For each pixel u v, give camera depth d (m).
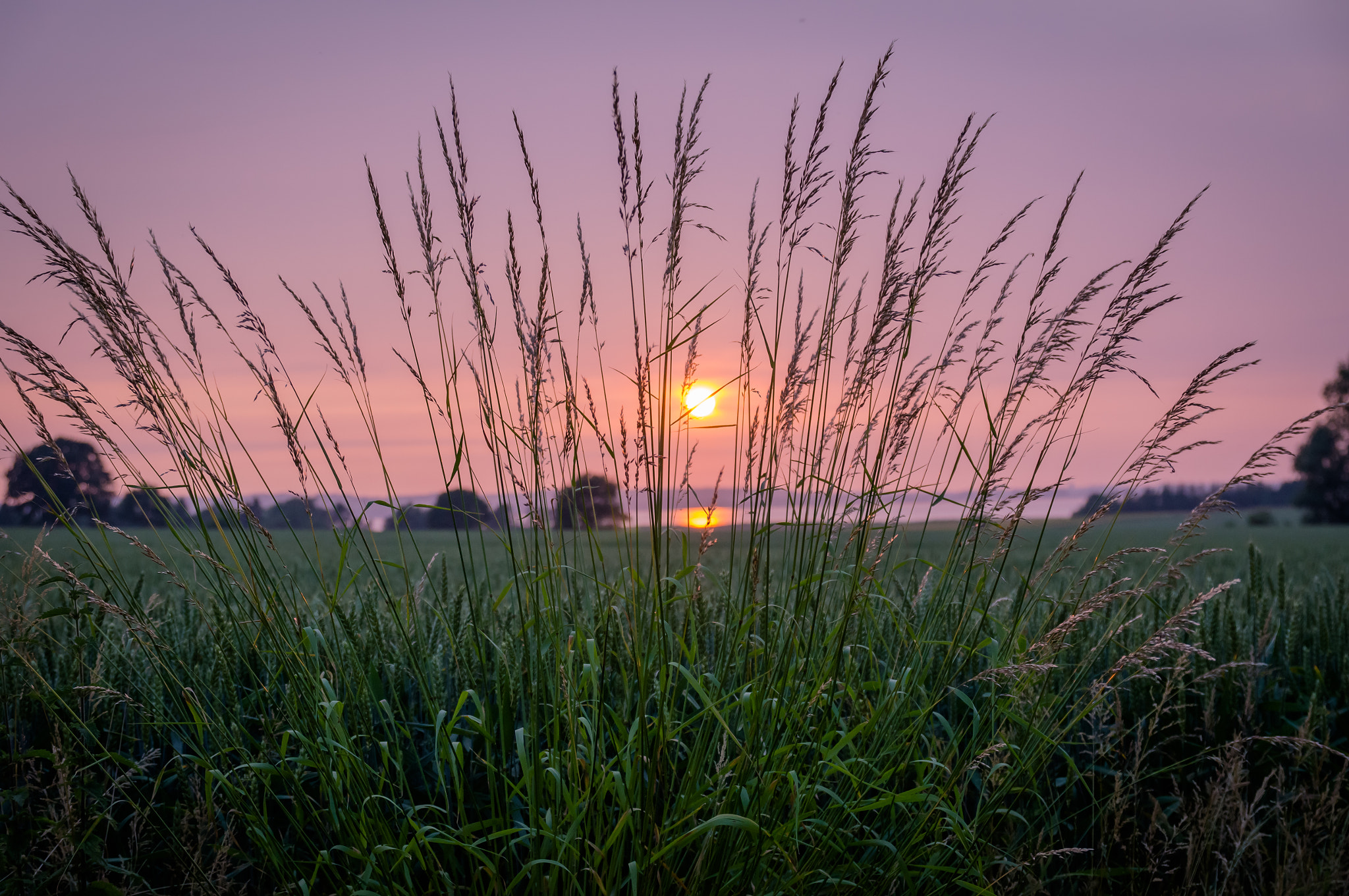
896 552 2.41
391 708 2.18
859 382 2.25
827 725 2.02
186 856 1.99
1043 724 2.23
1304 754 2.36
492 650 2.27
